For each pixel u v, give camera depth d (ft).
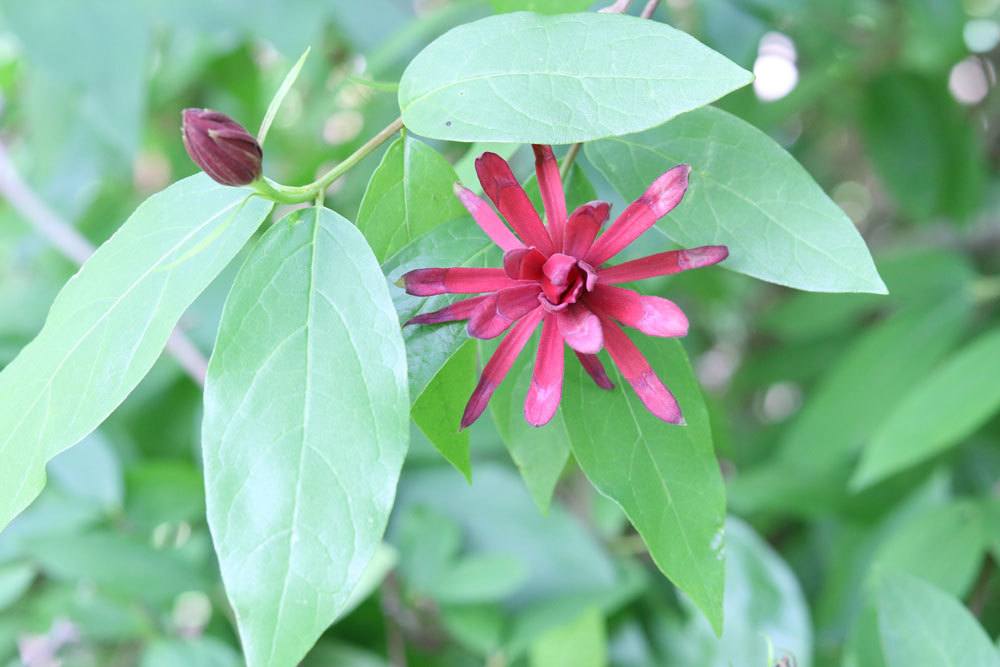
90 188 2.08
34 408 0.96
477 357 1.09
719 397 2.43
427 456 1.75
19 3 1.76
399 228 1.02
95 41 1.78
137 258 0.98
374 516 0.89
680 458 1.02
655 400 0.95
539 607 1.64
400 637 1.70
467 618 1.60
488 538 1.74
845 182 2.67
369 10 1.82
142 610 1.55
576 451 1.01
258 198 0.97
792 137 2.52
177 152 2.26
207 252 0.96
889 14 2.04
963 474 1.87
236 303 0.93
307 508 0.89
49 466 1.63
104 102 1.80
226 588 0.87
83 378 0.95
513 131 0.94
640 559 1.82
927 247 2.11
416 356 0.96
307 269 0.94
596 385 1.03
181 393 1.92
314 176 1.72
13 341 1.86
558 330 0.94
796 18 1.73
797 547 2.02
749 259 1.01
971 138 2.07
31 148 2.06
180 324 1.85
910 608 1.15
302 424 0.90
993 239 2.31
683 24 1.68
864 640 1.21
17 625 1.56
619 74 0.94
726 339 2.57
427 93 0.97
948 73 2.06
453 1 1.88
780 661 1.21
